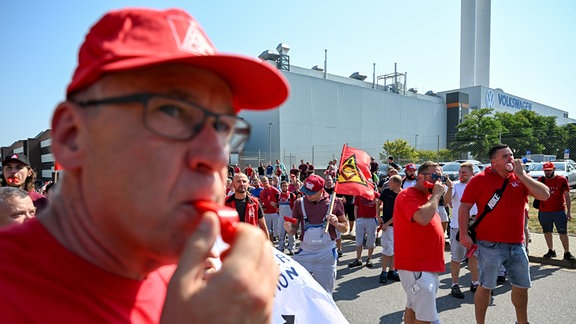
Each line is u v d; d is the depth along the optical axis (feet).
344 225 14.90
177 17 2.35
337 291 19.24
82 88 2.22
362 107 150.61
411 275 12.01
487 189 13.07
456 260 18.02
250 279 1.85
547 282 20.02
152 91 2.14
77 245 2.37
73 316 2.23
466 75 199.00
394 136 162.61
